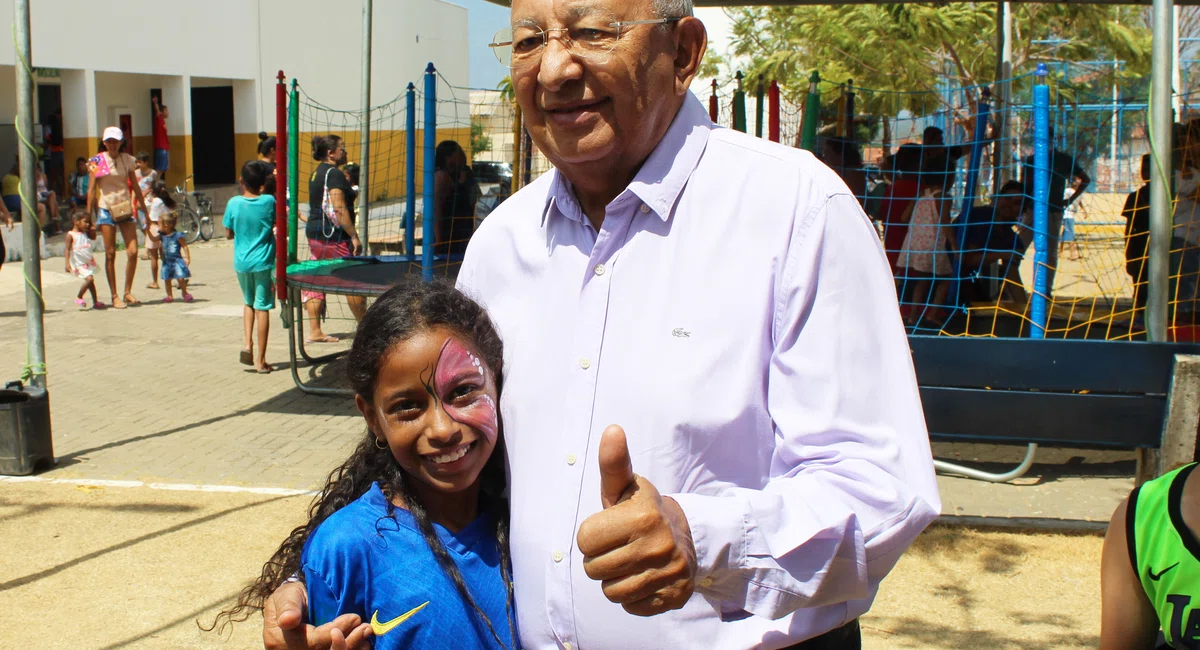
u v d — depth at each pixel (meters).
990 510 5.77
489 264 2.13
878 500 1.60
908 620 4.41
